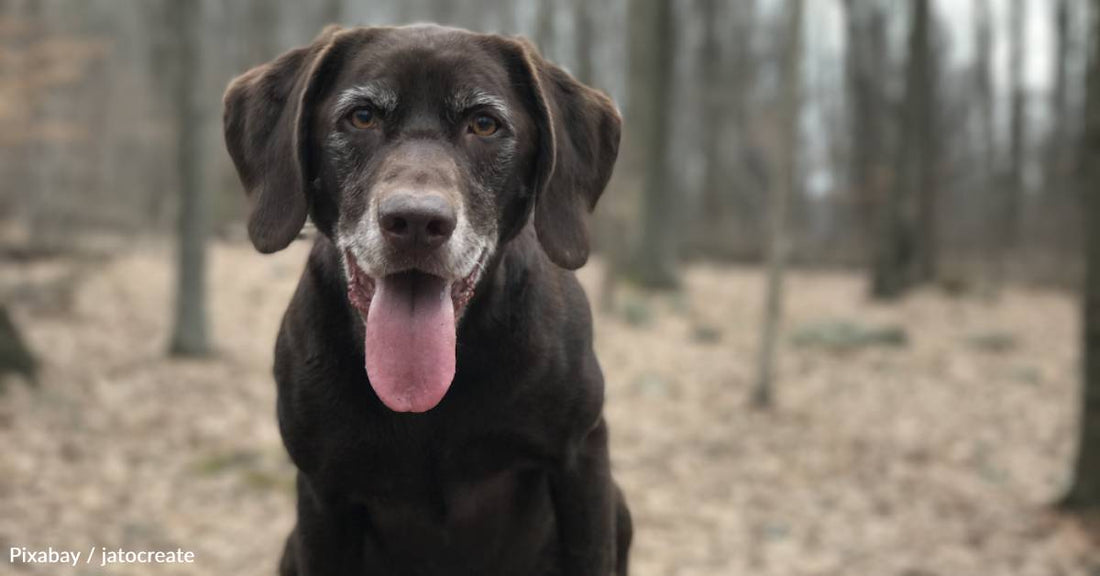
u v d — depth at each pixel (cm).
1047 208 972
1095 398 222
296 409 96
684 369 360
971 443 289
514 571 108
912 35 636
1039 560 201
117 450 217
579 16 727
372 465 97
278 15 731
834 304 561
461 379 95
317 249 98
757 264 823
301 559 103
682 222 838
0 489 183
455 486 98
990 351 428
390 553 105
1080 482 225
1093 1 221
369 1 1059
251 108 98
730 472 252
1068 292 697
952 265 806
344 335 95
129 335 335
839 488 245
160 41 805
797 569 193
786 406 319
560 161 99
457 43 96
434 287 91
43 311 349
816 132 1055
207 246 317
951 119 1037
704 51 896
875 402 333
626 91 550
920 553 204
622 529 116
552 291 101
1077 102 919
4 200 653
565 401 98
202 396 271
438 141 93
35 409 232
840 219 1050
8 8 438
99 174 826
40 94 392
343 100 94
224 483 206
